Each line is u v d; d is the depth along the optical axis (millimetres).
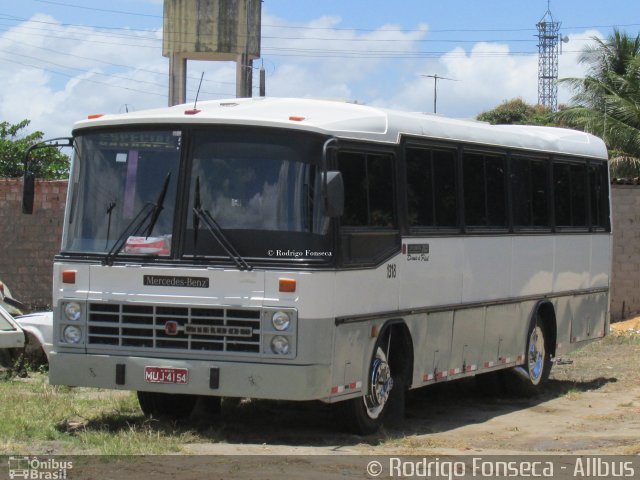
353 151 10609
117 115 10781
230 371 9953
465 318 12789
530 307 14594
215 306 10016
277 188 10039
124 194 10500
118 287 10344
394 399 11672
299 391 9828
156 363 10148
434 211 12094
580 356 19359
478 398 14750
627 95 31219
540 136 15148
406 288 11430
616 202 24422
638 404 14164
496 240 13477
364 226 10688
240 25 32500
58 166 35812
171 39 32625
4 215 24328
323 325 9930
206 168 10250
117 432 10594
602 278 17062
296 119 10164
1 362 14922
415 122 11852
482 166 13273
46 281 24297
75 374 10461
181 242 10188
